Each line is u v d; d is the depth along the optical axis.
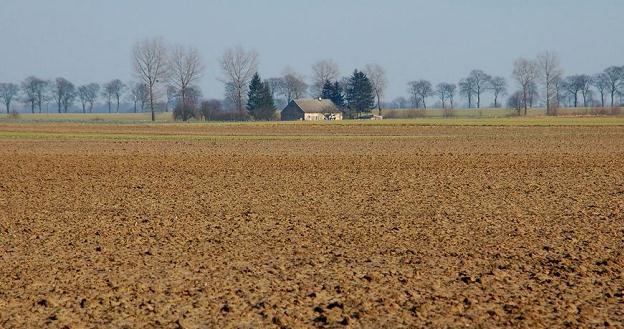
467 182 60.44
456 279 28.45
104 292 26.59
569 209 45.50
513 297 25.98
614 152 91.81
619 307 25.00
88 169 73.31
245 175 66.88
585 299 25.86
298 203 48.62
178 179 63.97
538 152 92.88
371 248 34.03
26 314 24.12
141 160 83.69
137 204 48.69
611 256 32.38
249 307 24.83
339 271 29.75
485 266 30.52
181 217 43.03
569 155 87.25
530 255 32.47
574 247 34.22
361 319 23.50
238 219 42.19
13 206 48.09
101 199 51.28
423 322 23.25
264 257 32.28
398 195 52.47
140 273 29.39
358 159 83.62
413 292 26.56
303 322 23.28
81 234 37.75
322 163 78.62
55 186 59.31
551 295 26.25
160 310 24.52
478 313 24.17
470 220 41.47
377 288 27.17
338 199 50.47
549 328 22.69
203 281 28.17
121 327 22.88
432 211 44.88
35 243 35.50
